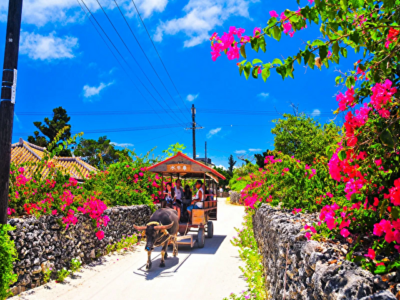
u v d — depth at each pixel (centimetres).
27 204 710
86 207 872
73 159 2253
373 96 265
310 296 317
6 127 553
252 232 1369
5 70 564
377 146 276
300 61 276
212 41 303
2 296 521
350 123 271
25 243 642
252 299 622
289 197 745
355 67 318
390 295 204
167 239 880
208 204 1298
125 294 668
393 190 237
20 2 581
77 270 816
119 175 1488
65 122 4306
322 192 605
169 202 1214
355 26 290
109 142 4872
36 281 672
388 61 281
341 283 249
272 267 599
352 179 297
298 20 274
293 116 2492
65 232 784
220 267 884
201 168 1197
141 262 937
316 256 310
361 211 328
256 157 2986
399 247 250
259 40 283
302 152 2062
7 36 568
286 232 480
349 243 346
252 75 293
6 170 545
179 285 730
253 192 1218
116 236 1116
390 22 277
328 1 261
